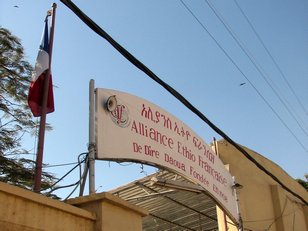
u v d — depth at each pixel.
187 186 10.22
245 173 15.30
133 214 7.07
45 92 7.52
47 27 8.22
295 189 18.28
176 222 16.02
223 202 11.53
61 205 5.70
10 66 15.12
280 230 15.55
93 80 7.80
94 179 7.05
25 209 5.20
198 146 10.80
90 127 7.44
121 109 8.12
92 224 6.21
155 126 9.05
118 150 7.71
